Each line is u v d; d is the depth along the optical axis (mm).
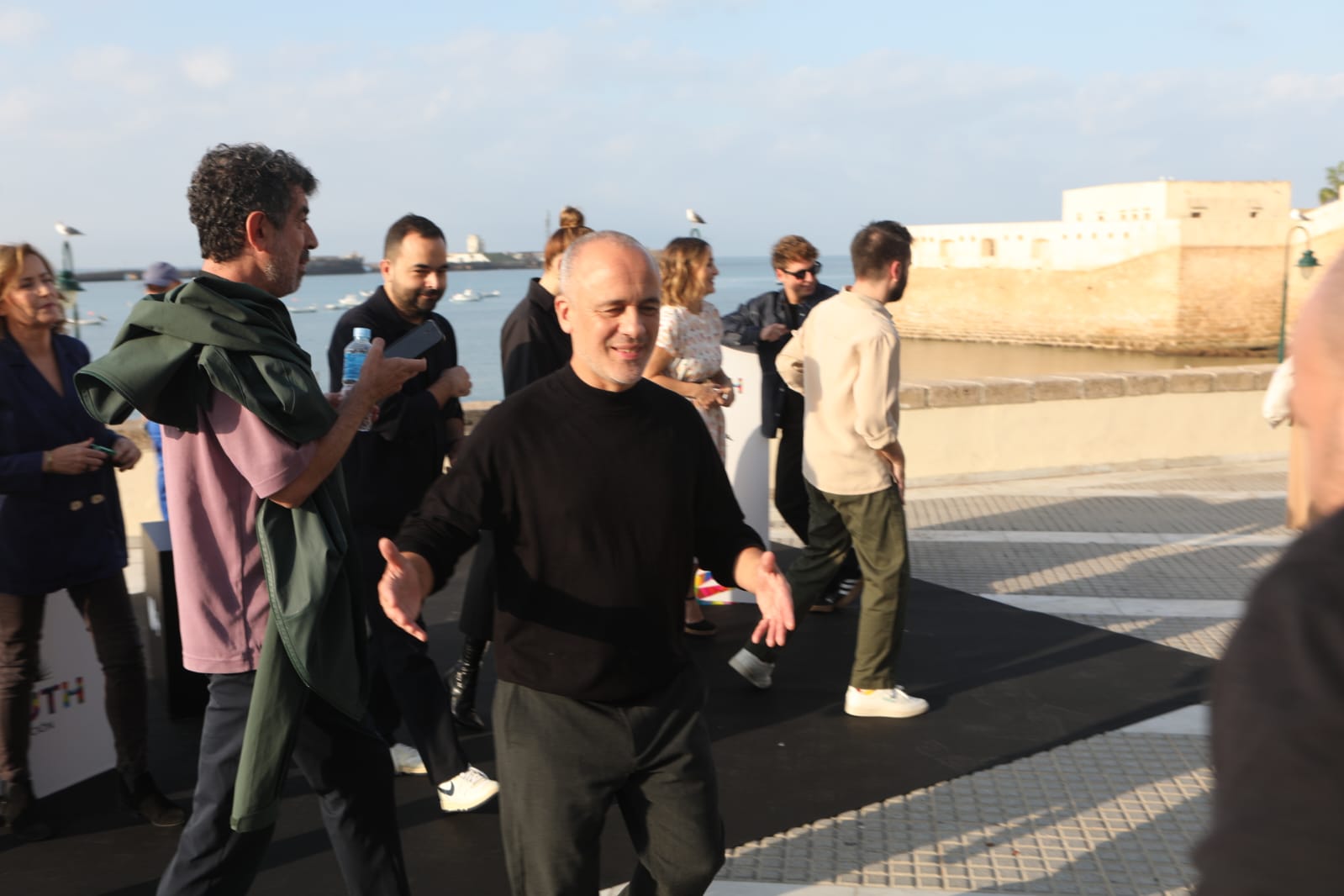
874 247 4367
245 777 2467
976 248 82688
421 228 3875
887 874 3387
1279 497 8641
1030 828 3676
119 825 3746
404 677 3768
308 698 2619
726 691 4934
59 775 3971
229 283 2477
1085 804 3838
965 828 3680
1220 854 837
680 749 2455
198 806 2590
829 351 4441
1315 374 933
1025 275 78812
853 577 5973
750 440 5934
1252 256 68562
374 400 2664
